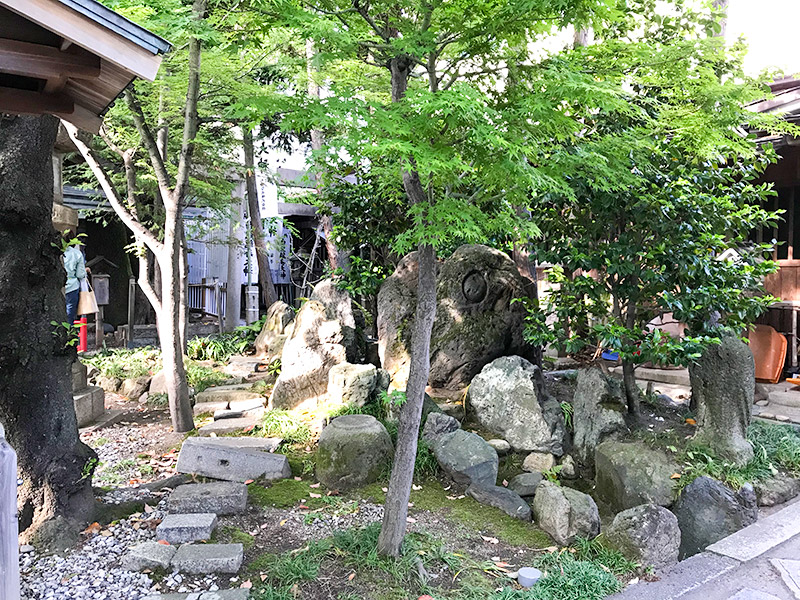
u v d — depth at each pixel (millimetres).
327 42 3434
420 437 5707
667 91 4543
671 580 3768
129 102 6504
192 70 6344
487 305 7316
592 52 3693
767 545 4176
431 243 3377
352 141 2900
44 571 3670
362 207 8367
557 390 7121
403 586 3590
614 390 5840
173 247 6637
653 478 4863
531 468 5551
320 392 6961
